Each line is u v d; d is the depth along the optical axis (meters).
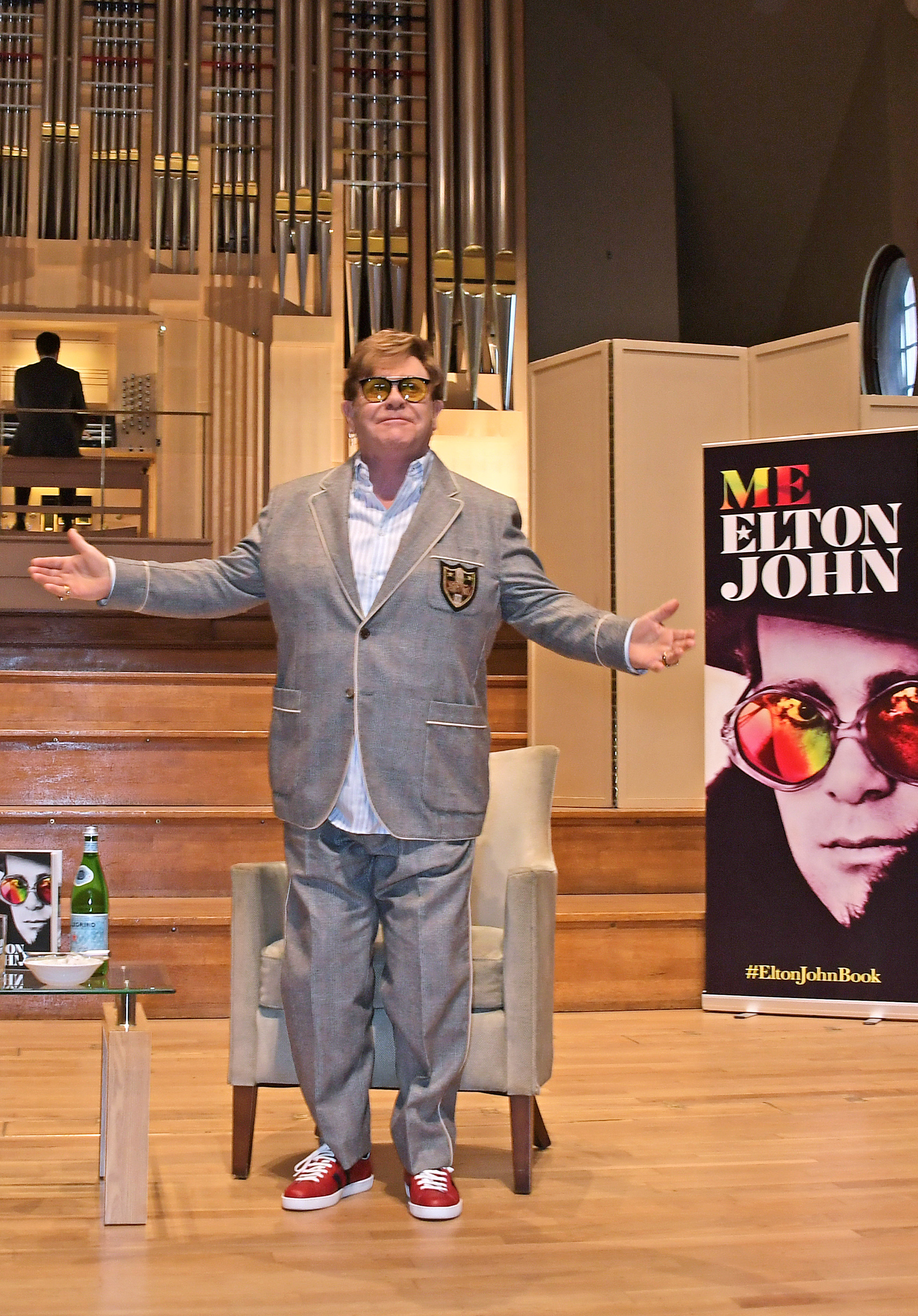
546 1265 1.87
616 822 4.22
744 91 7.15
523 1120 2.19
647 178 7.25
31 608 5.43
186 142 6.83
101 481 6.45
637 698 4.60
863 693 3.63
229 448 6.68
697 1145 2.46
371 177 6.85
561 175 7.20
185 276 6.78
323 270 6.74
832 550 3.67
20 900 2.22
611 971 3.76
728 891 3.72
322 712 2.06
